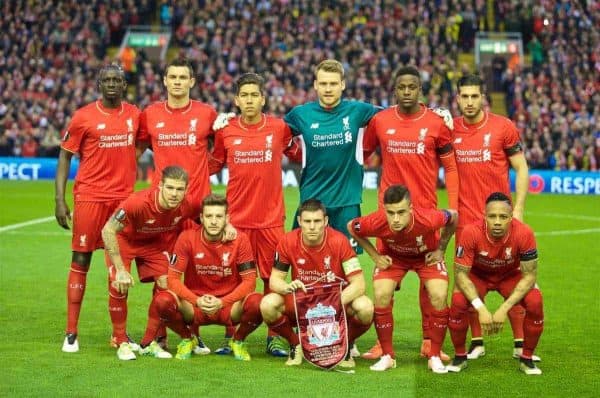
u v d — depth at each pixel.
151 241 10.58
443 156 10.73
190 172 10.91
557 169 33.66
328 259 9.89
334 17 41.50
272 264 10.88
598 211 27.02
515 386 9.16
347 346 9.70
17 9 41.56
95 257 17.55
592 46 40.53
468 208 10.94
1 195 28.88
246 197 10.84
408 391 8.88
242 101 10.60
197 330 10.58
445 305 9.80
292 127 11.01
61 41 40.59
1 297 13.62
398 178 10.70
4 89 38.19
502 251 9.70
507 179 10.98
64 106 36.25
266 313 9.87
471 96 10.70
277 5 42.06
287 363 9.87
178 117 10.91
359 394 8.73
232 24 41.09
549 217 25.41
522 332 10.33
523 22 42.28
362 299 9.87
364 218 10.05
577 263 17.50
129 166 10.85
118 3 43.19
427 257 9.98
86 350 10.41
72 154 10.83
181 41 41.28
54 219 23.41
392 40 40.00
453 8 41.78
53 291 14.12
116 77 10.65
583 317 12.64
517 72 38.81
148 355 10.18
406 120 10.62
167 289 10.15
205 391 8.73
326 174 10.95
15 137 35.00
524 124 35.12
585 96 37.50
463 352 9.85
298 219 10.30
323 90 10.66
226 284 10.27
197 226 10.91
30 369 9.48
